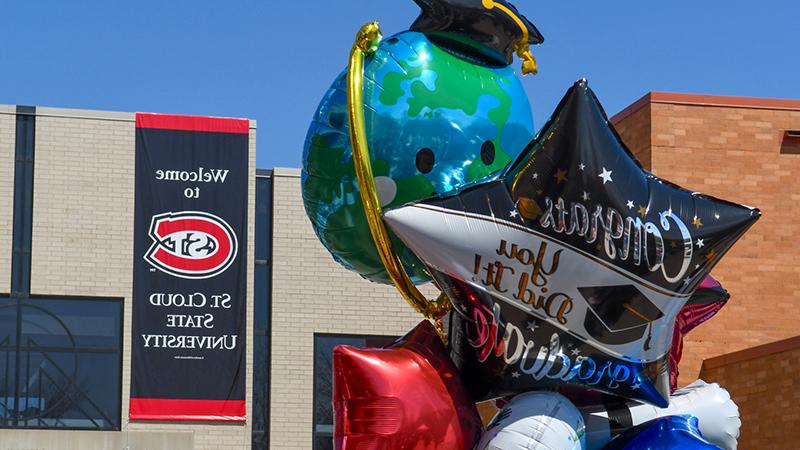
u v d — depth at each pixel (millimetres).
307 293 28109
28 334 26906
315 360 27906
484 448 10242
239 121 28156
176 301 27375
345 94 10891
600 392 10633
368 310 28250
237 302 27547
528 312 10234
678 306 10672
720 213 10727
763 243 22953
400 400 10086
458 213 10086
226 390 27219
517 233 10156
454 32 11008
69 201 27422
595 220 10266
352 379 10164
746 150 23016
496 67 11281
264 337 28031
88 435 24391
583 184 10250
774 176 23031
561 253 10219
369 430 10070
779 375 20516
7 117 27469
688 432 10641
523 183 10227
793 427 20062
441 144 10695
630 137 23516
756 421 20906
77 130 27656
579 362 10383
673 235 10523
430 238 10039
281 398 27625
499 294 10180
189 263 27531
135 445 24594
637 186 10500
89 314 27203
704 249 10625
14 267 27047
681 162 22797
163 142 27859
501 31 11133
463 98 10836
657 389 10719
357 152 10492
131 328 27109
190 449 24750
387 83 10773
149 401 26922
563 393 10586
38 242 27188
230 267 27672
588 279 10281
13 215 27219
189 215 27703
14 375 26703
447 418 10203
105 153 27672
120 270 27328
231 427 27109
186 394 27094
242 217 27859
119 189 27594
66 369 26906
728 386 21672
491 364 10312
